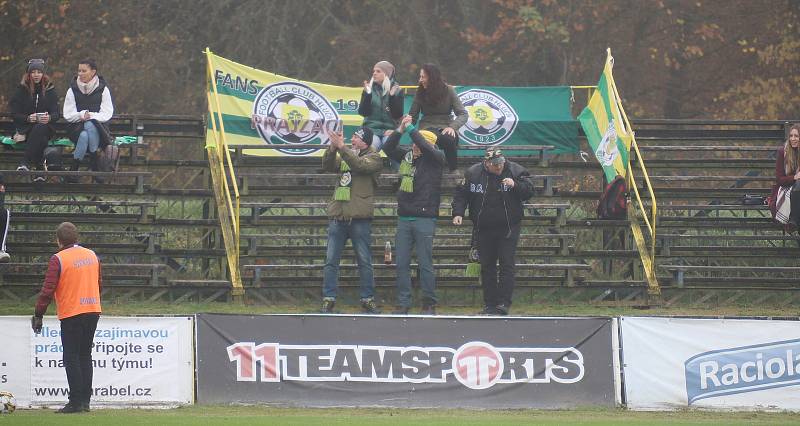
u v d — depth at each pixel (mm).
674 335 45094
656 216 62094
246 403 44469
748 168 66562
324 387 44531
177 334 44500
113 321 44156
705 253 60625
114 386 44062
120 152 64750
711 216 66125
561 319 45031
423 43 117938
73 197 63188
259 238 58812
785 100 114875
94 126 57781
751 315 55250
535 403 44750
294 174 59000
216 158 61688
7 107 112438
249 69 63875
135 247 57969
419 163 52125
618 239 62375
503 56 117062
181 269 59844
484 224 51500
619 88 118688
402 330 44781
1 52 113062
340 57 115688
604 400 44938
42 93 58781
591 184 80562
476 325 44875
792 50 117062
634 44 118562
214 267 59812
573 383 44875
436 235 59062
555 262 59969
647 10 117688
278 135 63906
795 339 45062
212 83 62781
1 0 112062
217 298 56594
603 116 63312
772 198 58844
